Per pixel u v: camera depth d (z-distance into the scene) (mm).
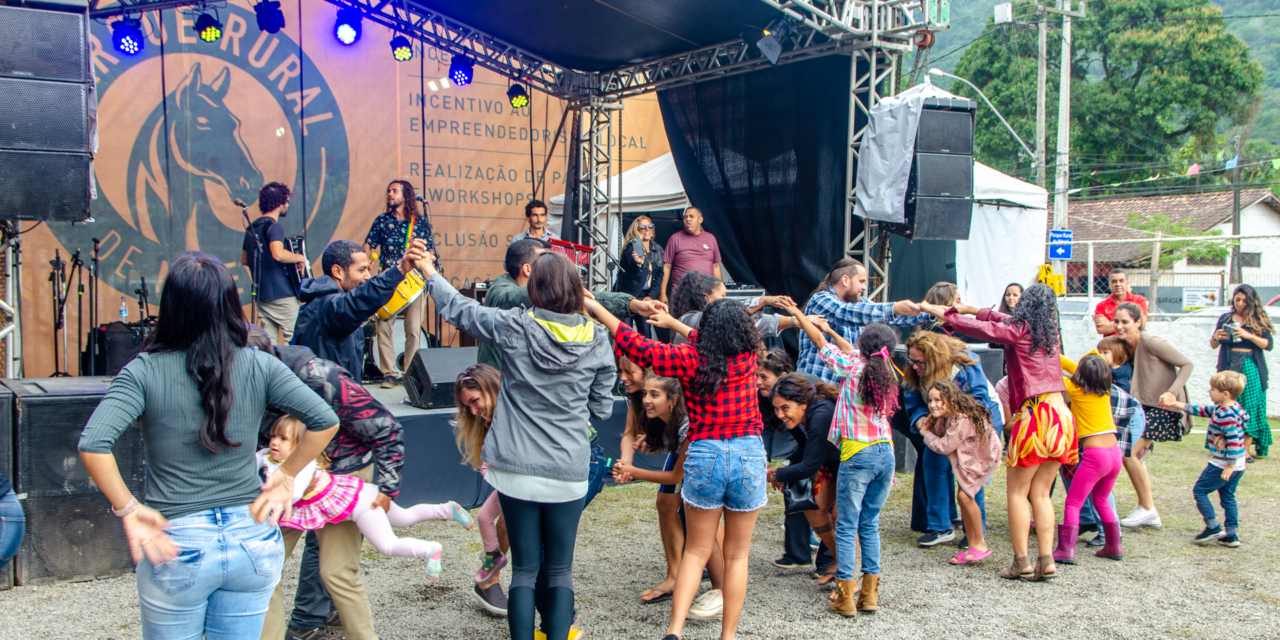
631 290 8070
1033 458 4020
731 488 3076
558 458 2760
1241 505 5672
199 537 1965
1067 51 21531
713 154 9141
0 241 5113
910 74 7883
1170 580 4188
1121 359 5477
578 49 9117
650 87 9672
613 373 3000
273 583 2139
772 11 7512
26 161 4395
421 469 5078
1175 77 30766
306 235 9477
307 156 9453
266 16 7836
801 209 8258
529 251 3633
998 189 10586
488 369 3260
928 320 5246
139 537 1896
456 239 10336
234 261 9109
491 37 8969
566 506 2824
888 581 4164
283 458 2707
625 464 3576
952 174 7293
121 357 6988
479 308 2887
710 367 3043
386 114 9867
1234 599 3924
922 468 4938
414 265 3145
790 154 8367
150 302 8672
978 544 4441
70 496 3963
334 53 9555
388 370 6930
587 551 4598
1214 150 31141
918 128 7176
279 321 6191
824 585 4070
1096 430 4379
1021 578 4176
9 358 5176
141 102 8625
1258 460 7148
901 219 7273
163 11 8664
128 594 3834
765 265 8781
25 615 3557
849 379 3674
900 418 4820
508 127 10578
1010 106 31078
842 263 4844
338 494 2752
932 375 4422
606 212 10188
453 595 3895
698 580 3137
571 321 2846
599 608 3762
